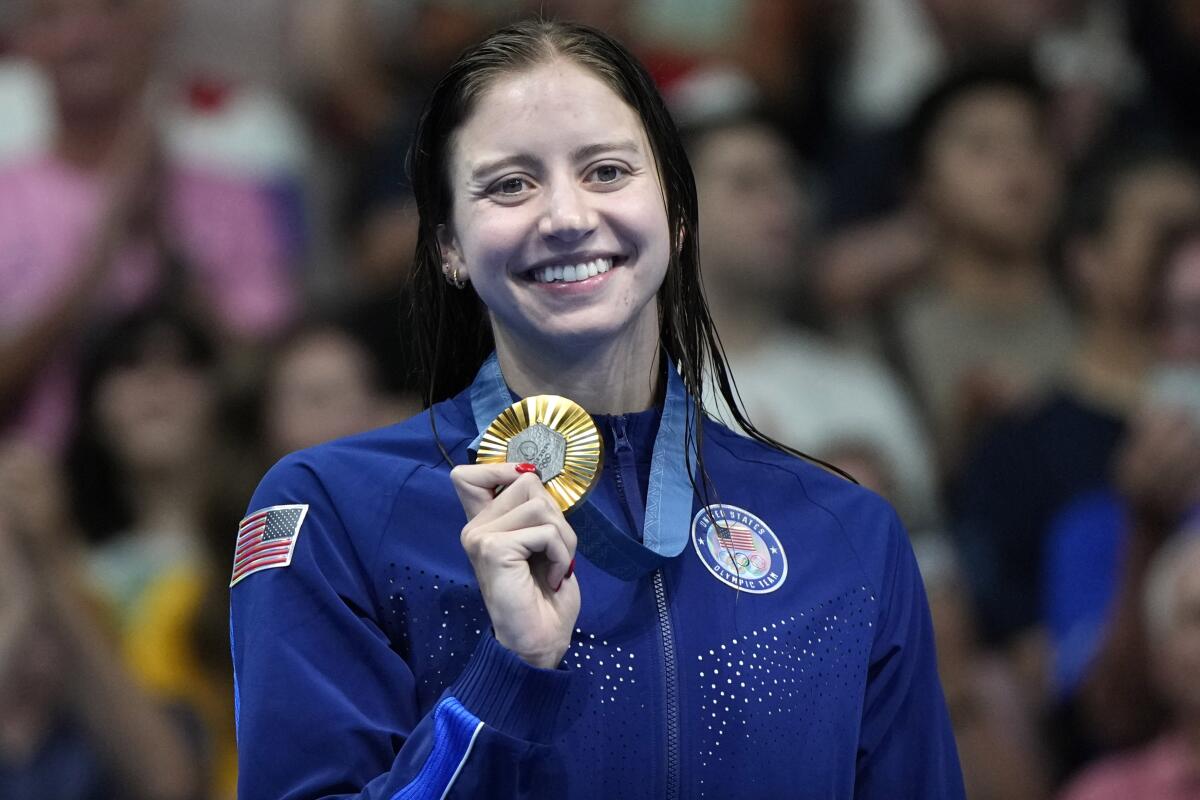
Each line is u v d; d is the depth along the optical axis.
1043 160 21.39
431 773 6.82
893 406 20.00
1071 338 20.88
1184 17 23.42
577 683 7.34
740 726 7.46
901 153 21.72
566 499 7.08
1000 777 17.69
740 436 8.42
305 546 7.53
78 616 16.73
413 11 23.50
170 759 16.62
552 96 7.53
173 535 18.62
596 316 7.51
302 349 19.33
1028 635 18.77
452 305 8.23
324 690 7.25
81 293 19.84
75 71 20.66
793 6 23.27
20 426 19.27
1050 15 23.72
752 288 19.78
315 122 22.70
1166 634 17.41
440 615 7.44
